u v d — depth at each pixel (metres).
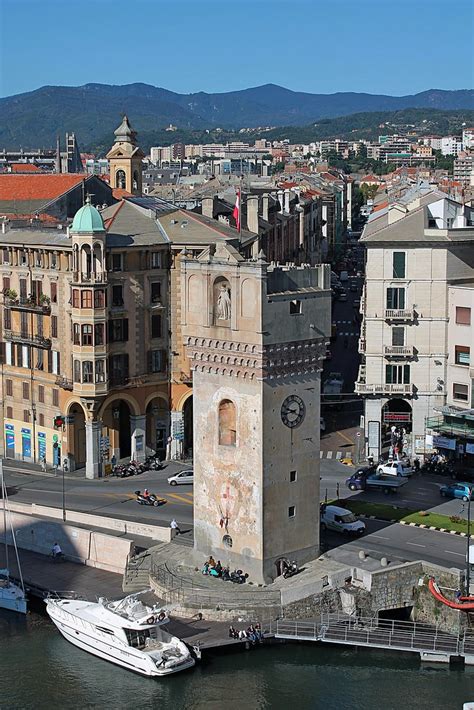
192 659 87.94
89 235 130.38
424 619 96.62
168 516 118.56
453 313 131.25
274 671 88.50
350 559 100.56
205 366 98.81
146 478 135.12
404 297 132.38
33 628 97.44
